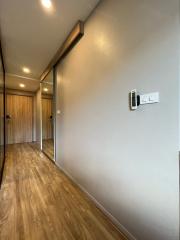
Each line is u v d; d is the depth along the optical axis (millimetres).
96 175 1746
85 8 1695
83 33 1929
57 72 3074
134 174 1206
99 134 1671
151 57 1044
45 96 4488
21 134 5840
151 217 1064
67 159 2639
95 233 1319
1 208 1650
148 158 1083
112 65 1436
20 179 2438
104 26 1534
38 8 1695
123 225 1327
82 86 2033
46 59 3096
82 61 2010
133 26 1186
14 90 5629
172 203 932
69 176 2531
